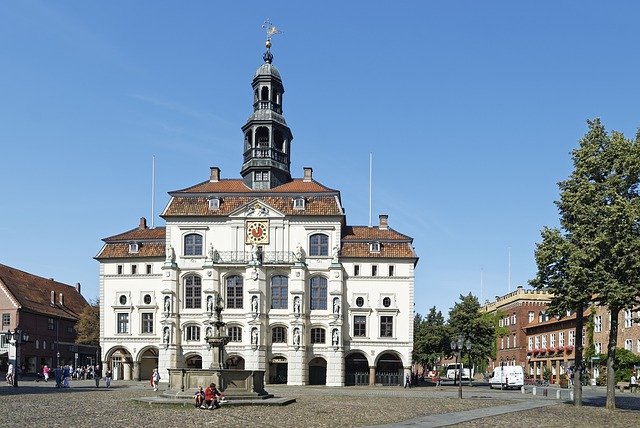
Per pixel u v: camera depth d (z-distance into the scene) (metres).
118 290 91.12
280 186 94.38
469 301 100.25
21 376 98.06
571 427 35.56
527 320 131.00
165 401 44.56
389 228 94.56
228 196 91.50
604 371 96.00
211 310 86.94
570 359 107.25
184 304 88.88
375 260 89.06
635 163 46.94
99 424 32.88
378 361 89.44
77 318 118.62
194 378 48.16
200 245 89.75
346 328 88.12
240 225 89.50
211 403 42.41
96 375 71.25
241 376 48.84
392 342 87.56
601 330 100.69
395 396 62.38
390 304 88.44
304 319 87.06
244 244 89.31
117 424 32.97
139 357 89.62
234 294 88.25
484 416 40.84
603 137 48.75
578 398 50.44
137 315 90.31
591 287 45.88
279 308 88.06
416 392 72.06
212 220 89.88
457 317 99.06
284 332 87.81
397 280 88.81
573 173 49.16
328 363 86.31
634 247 44.97
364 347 87.69
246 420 35.69
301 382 85.69
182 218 89.88
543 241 49.00
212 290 87.50
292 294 87.06
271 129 95.19
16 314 100.69
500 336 144.38
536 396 67.25
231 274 88.50
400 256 88.81
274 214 89.38
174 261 89.00
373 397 59.56
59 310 114.94
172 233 89.94
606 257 46.47
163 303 87.88
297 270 87.25
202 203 91.00
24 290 107.75
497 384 89.88
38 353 105.25
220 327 53.19
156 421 34.62
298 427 32.88
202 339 87.56
